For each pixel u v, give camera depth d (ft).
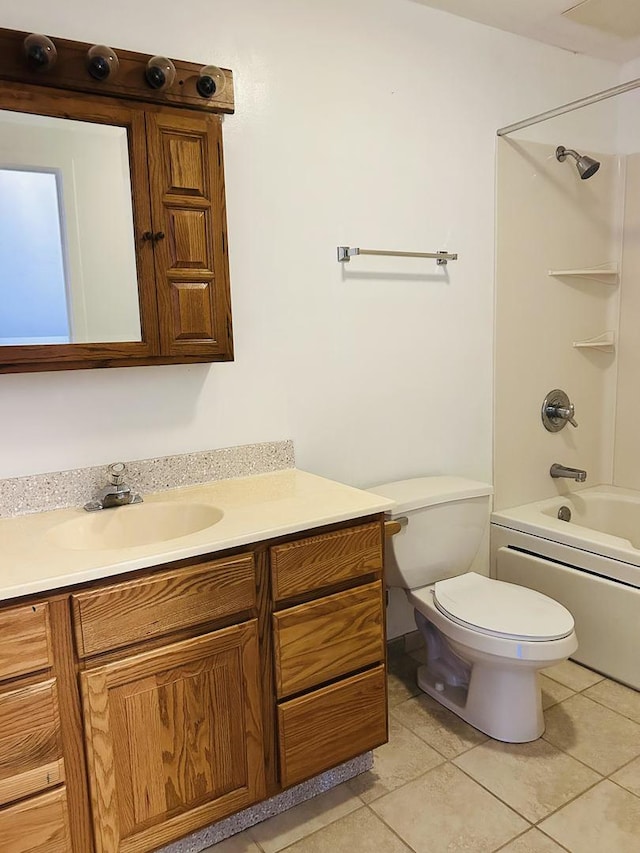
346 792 5.68
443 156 7.62
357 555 5.32
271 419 6.69
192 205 5.41
